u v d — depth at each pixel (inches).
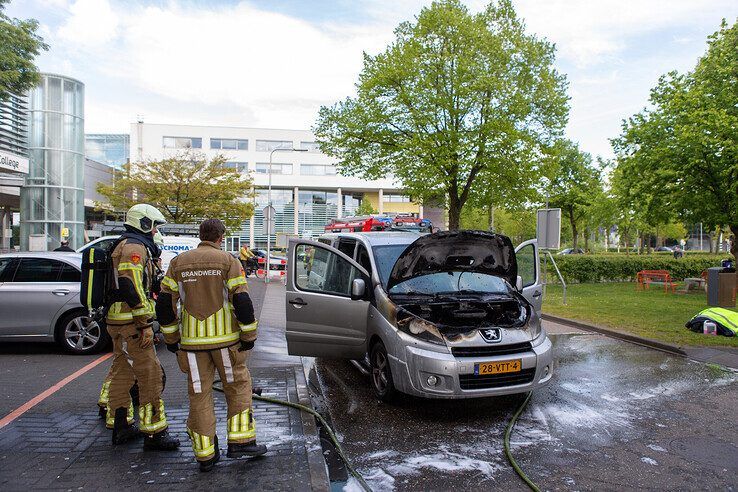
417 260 213.6
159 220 157.6
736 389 234.5
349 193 2409.0
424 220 623.5
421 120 698.8
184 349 136.8
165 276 138.8
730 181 599.2
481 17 731.4
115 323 150.5
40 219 873.5
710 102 594.9
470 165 693.9
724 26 641.6
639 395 225.5
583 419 195.2
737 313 360.5
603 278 810.2
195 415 136.9
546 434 179.9
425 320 197.0
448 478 147.1
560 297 592.7
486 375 188.2
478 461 158.4
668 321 404.5
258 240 2262.6
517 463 156.3
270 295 642.2
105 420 175.5
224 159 1162.0
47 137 876.6
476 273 238.8
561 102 729.0
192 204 1071.0
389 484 143.5
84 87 933.2
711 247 1581.0
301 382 226.1
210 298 137.0
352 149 774.5
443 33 715.4
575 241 1208.8
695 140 567.2
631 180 683.4
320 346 231.9
